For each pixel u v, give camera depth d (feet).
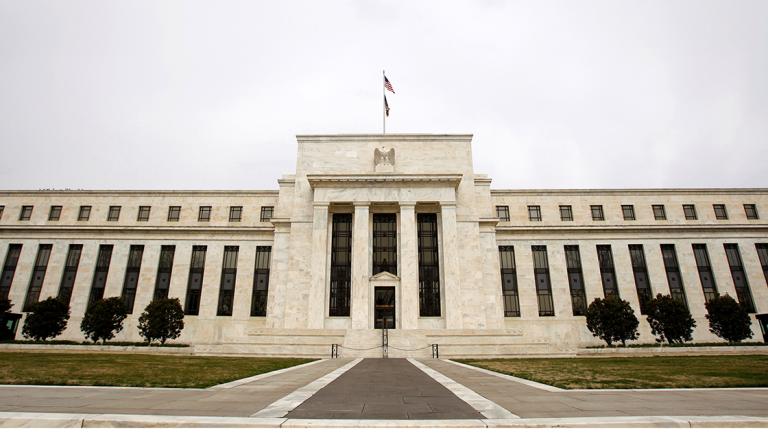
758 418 25.70
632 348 121.60
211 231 183.01
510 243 182.39
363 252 152.05
